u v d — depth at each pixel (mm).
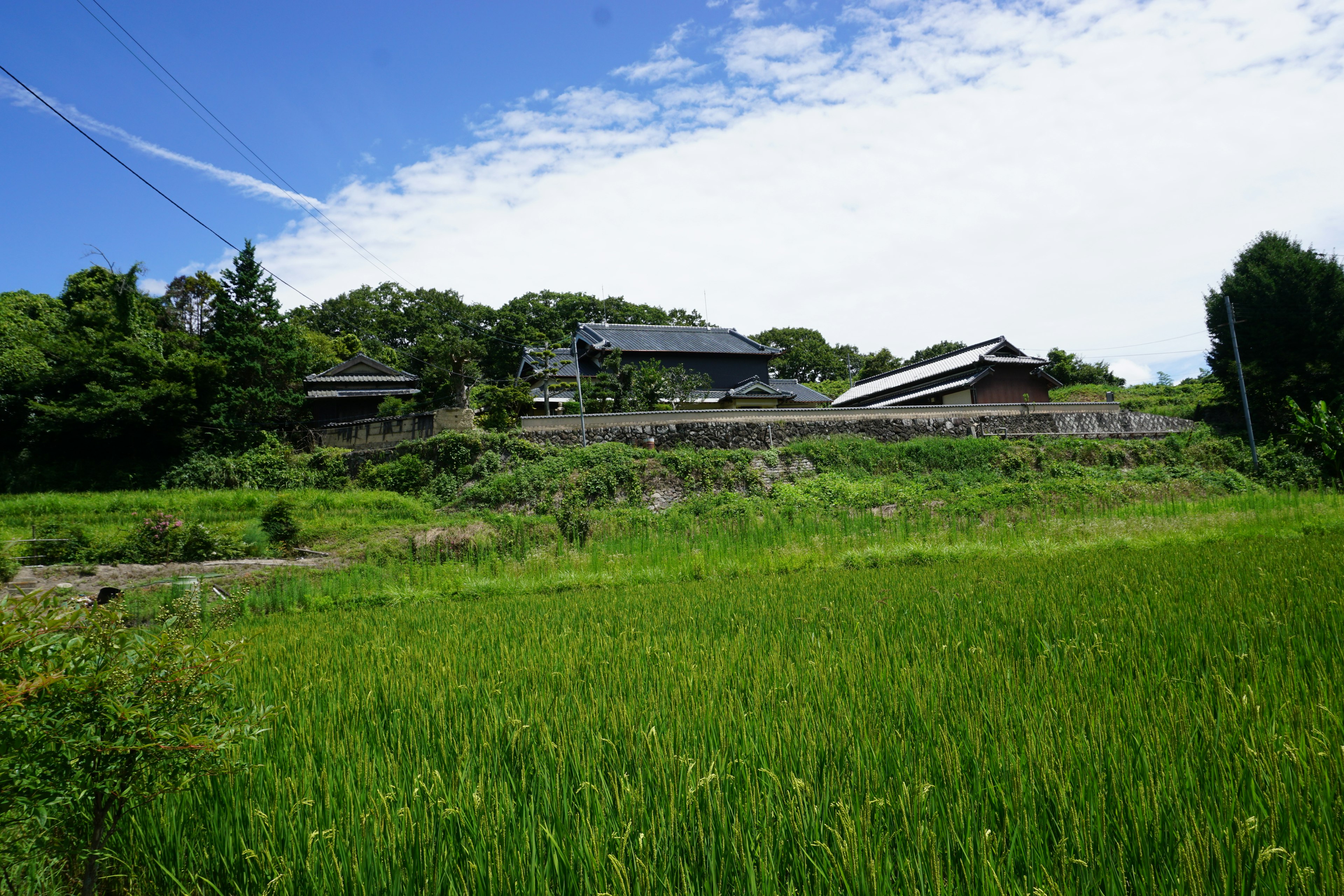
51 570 13117
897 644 5195
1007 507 19688
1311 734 2855
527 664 5113
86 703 2287
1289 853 2111
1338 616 5223
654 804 2713
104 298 29078
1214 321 31516
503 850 2461
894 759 2984
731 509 19625
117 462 23078
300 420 27578
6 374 22938
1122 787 2568
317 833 2533
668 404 31562
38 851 2502
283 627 8789
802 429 26531
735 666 4727
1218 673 3764
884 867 2199
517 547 15781
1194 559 9859
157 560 14398
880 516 18344
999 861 2246
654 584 12188
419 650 6090
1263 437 29328
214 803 3031
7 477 21453
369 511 18750
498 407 25797
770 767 3012
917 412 28172
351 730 3797
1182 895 2018
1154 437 29266
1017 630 5586
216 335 27406
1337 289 28438
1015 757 2824
